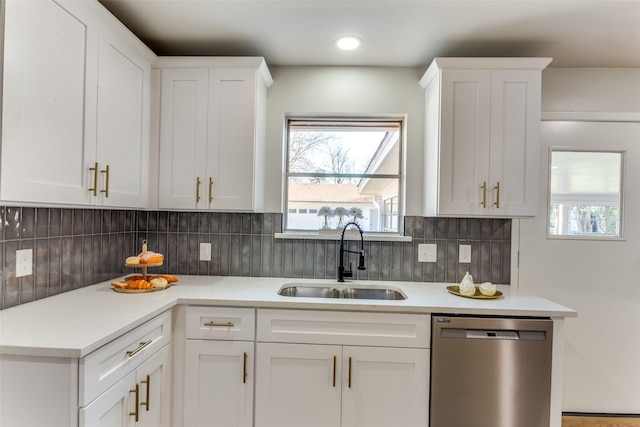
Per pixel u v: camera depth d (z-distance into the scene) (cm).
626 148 213
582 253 213
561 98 214
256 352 162
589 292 212
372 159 230
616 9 156
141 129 180
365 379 160
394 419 160
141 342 135
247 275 219
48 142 118
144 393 138
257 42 193
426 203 209
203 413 163
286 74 221
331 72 220
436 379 157
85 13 135
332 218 227
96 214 185
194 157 190
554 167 215
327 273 217
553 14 161
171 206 190
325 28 177
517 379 156
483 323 156
